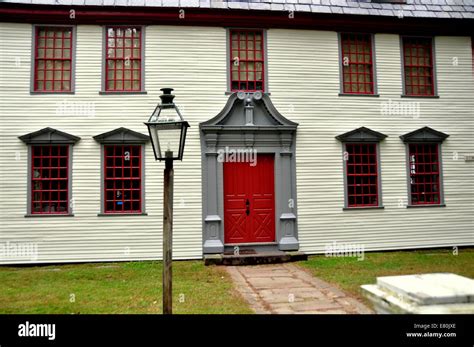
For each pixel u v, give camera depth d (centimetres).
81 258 935
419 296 213
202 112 994
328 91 1045
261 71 1038
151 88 984
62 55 978
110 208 966
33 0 949
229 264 901
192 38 1007
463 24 1098
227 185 1001
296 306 568
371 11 1062
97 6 954
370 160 1065
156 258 955
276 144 1012
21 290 687
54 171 961
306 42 1051
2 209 923
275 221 1004
